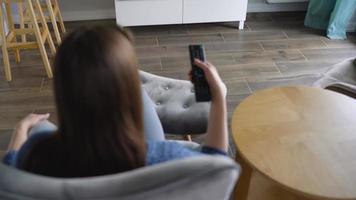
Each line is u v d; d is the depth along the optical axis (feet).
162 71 8.68
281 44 9.93
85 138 1.95
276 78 8.42
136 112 2.02
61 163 2.06
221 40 10.12
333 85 5.54
